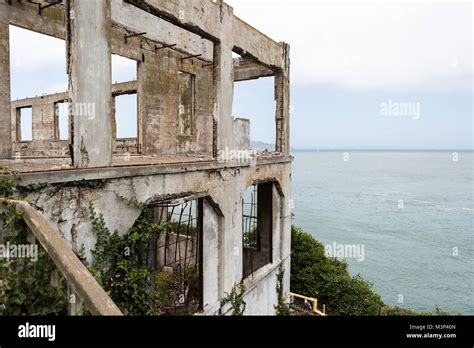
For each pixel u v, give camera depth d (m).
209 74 16.42
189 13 7.00
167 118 13.84
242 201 9.13
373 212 44.38
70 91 4.89
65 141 17.78
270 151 12.86
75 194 4.76
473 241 30.95
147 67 12.74
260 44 10.00
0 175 3.85
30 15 9.16
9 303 3.47
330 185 78.50
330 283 15.23
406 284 21.78
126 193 5.54
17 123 21.50
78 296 2.86
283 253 11.90
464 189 69.69
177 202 6.43
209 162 7.54
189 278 9.65
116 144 15.77
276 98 11.64
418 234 33.22
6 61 8.77
